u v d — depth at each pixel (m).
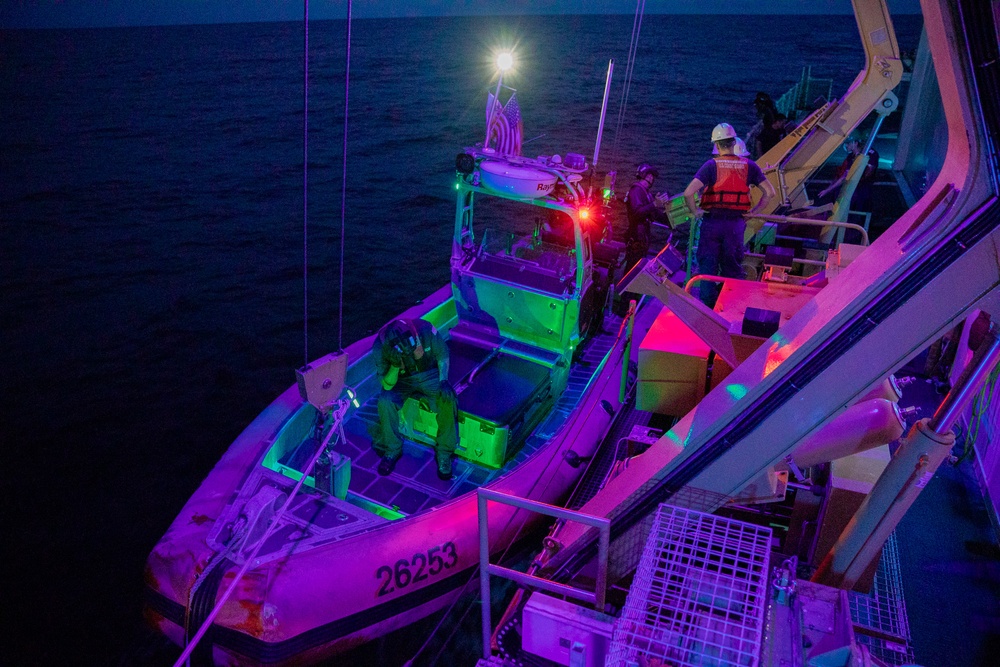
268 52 83.19
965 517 4.36
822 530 3.37
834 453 3.31
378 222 15.55
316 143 25.20
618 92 41.72
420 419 5.23
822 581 3.07
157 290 11.53
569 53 86.25
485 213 16.23
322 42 112.62
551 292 5.41
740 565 2.85
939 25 2.21
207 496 4.46
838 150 16.25
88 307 10.82
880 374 2.65
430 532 4.37
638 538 3.22
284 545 4.09
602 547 2.84
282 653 3.84
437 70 59.44
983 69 2.17
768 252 6.13
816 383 2.75
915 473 2.60
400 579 4.20
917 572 3.97
